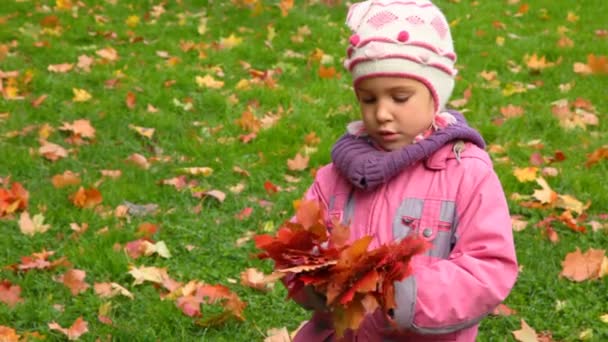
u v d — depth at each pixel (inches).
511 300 169.8
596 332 159.0
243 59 342.6
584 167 233.1
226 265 185.3
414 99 100.2
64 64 320.2
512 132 260.2
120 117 271.0
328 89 301.3
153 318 161.8
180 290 170.4
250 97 294.5
